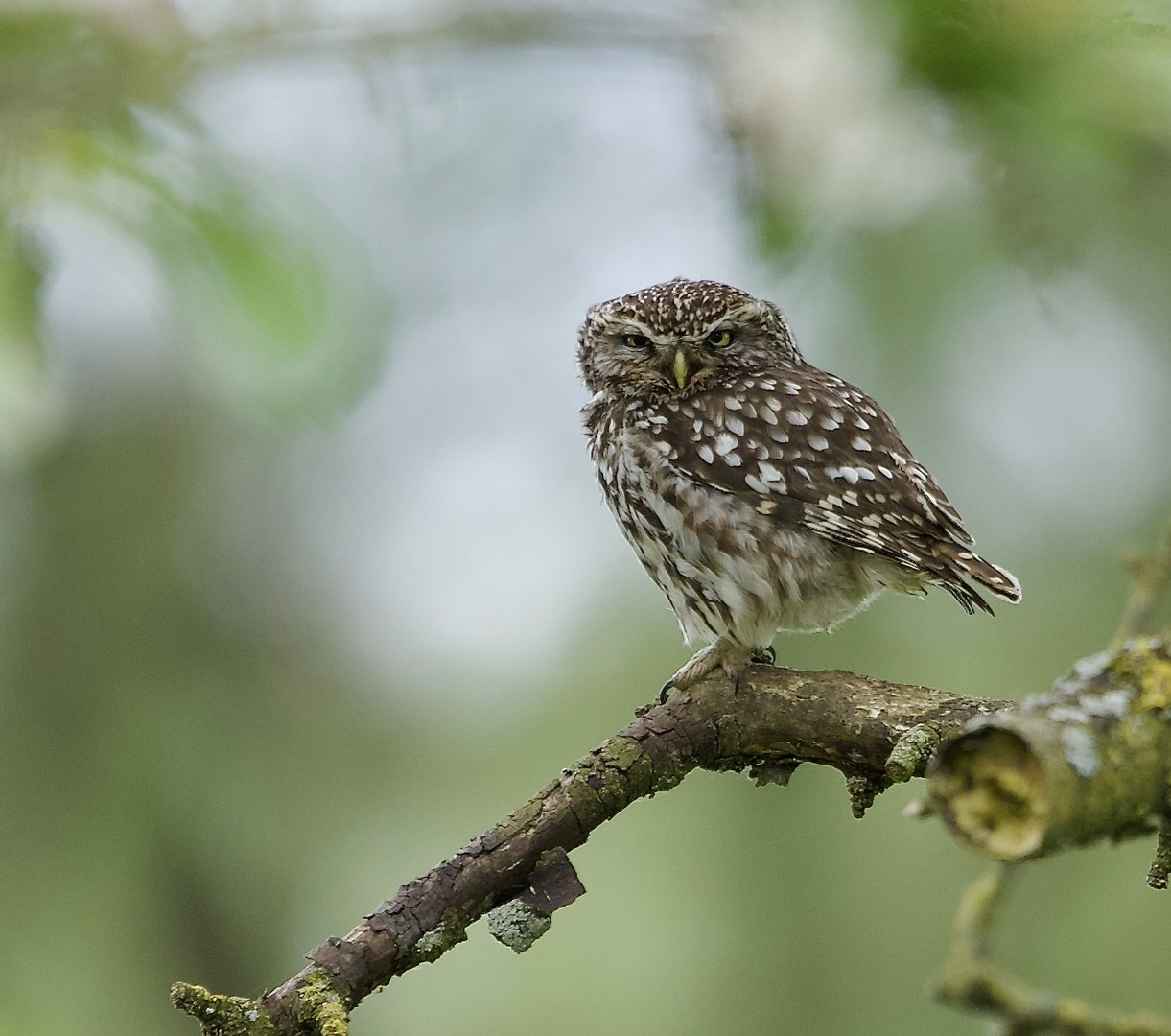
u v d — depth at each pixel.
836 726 6.97
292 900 14.61
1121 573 13.20
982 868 12.56
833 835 13.23
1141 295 12.40
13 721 14.62
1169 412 13.48
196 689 15.09
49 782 14.41
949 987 5.60
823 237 3.90
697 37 3.45
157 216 3.87
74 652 14.91
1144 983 9.82
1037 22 3.19
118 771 14.41
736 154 3.43
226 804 14.56
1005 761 3.91
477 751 15.75
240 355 3.92
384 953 6.32
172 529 15.57
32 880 13.90
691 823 13.92
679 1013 13.88
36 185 3.79
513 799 15.42
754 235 3.57
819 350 12.97
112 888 13.95
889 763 6.57
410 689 16.03
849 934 12.84
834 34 3.29
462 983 15.80
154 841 14.21
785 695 7.11
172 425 15.55
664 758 7.08
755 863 13.47
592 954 14.74
